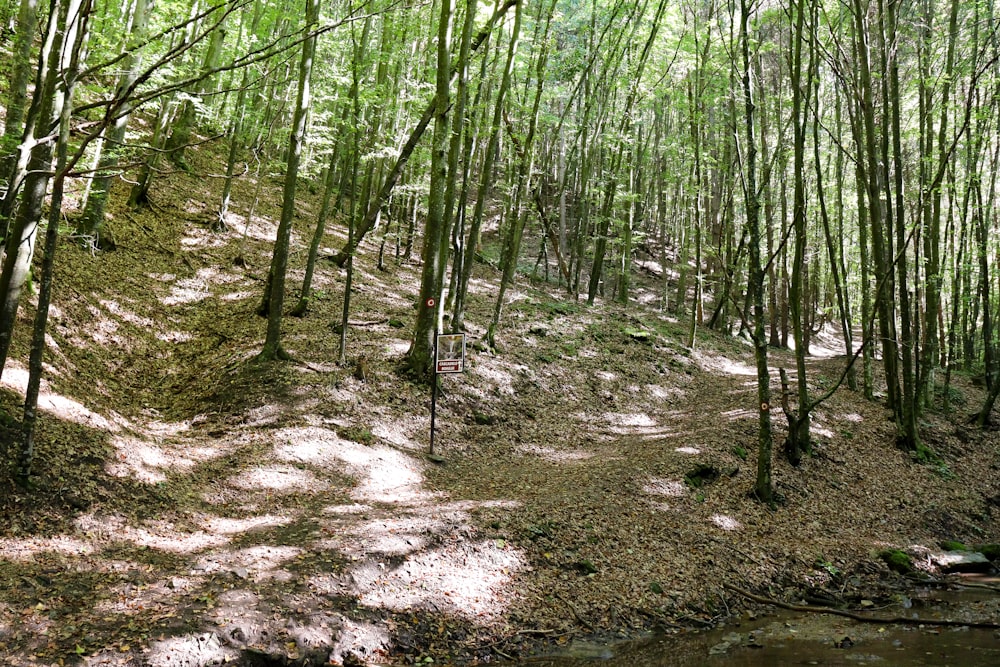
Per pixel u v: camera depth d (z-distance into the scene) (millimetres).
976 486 14156
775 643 6887
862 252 18562
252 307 15773
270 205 23953
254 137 19234
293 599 6258
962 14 18234
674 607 7793
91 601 5770
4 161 9039
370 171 22797
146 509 7641
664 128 31484
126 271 15508
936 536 11719
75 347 11586
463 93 13859
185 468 8953
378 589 6785
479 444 12586
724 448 13055
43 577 5918
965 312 24609
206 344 13922
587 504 9773
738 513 10797
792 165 24938
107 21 12375
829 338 35344
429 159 20625
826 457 13867
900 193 15086
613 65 23188
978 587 9367
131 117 22172
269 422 10852
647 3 21328
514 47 15156
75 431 8305
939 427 17031
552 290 25641
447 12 13062
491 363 15844
